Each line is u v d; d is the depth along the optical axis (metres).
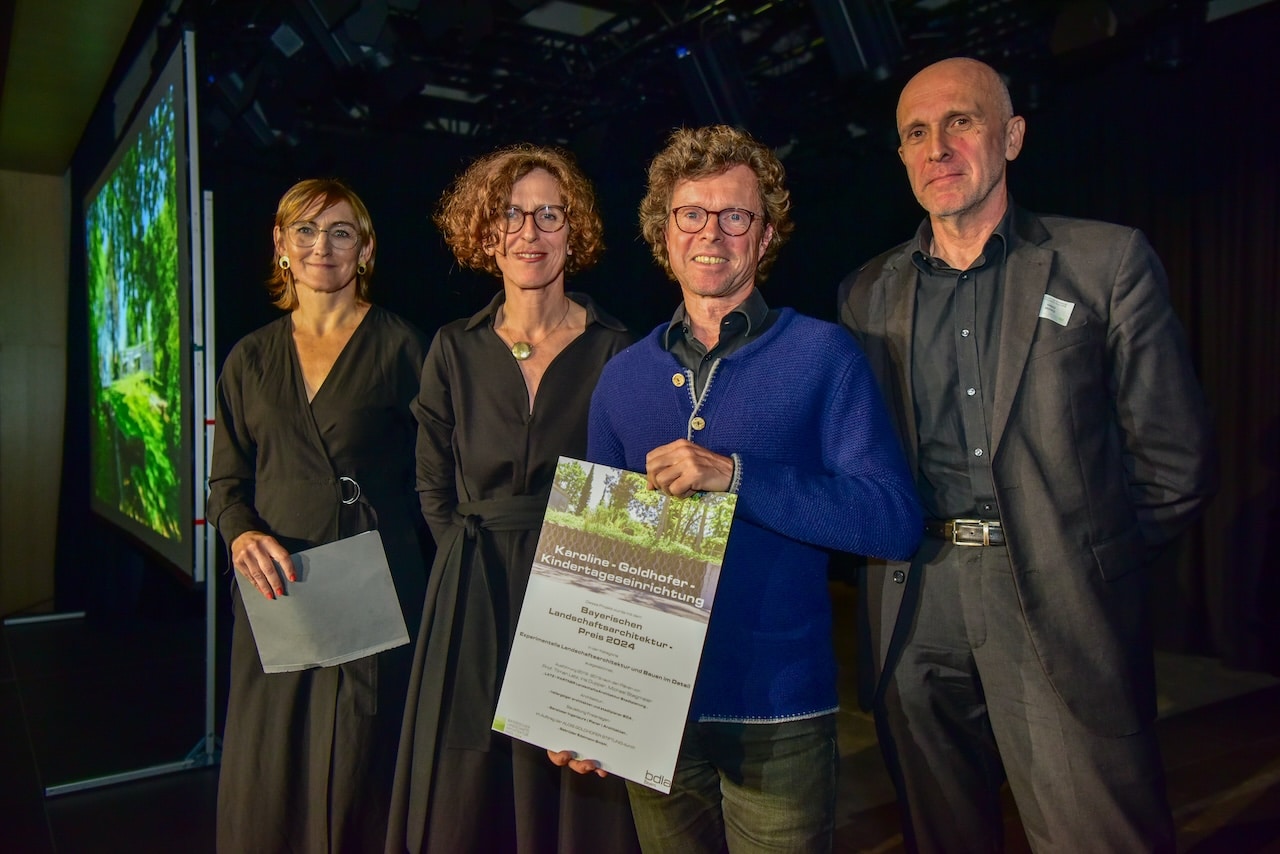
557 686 1.17
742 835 1.19
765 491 1.09
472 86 5.21
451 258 6.08
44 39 3.48
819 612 1.21
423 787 1.42
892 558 1.14
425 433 1.55
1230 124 4.05
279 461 1.70
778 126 5.26
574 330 1.52
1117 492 1.35
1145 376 1.32
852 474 1.16
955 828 1.45
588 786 1.37
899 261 1.52
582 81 5.02
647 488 1.16
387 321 1.77
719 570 1.10
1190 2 3.49
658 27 4.65
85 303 5.37
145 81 4.15
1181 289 4.27
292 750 1.66
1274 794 2.58
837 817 2.46
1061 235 1.40
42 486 5.61
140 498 3.78
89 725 3.36
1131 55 4.33
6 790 2.73
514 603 1.43
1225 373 4.11
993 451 1.35
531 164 1.45
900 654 1.45
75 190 5.39
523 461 1.45
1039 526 1.32
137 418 3.81
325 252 1.69
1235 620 4.05
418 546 1.77
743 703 1.16
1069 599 1.30
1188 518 1.38
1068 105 4.71
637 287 6.70
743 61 4.84
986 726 1.48
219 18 4.12
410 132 5.82
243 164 5.29
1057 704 1.33
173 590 5.23
